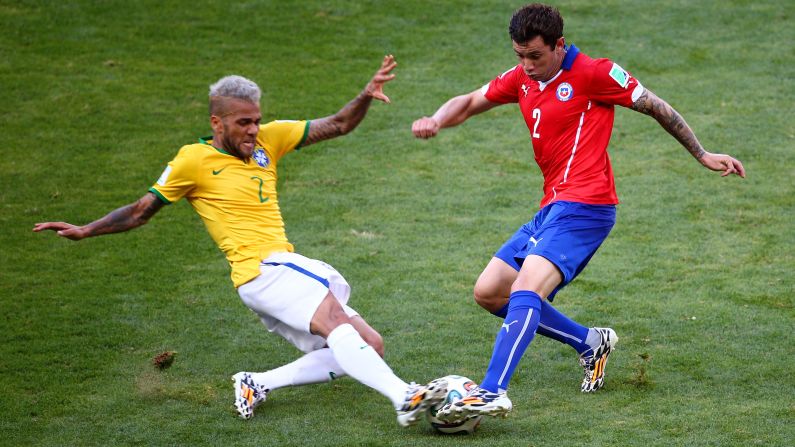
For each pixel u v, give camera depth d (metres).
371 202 30.91
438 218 29.61
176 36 45.09
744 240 27.20
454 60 42.75
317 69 41.88
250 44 44.47
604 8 48.03
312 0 49.50
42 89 39.59
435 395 16.05
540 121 17.95
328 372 17.61
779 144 34.28
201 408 18.25
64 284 25.31
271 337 22.06
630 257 26.34
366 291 24.52
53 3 48.16
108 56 42.84
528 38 17.17
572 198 17.64
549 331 18.47
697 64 41.66
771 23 45.97
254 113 17.00
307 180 32.72
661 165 33.16
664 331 21.58
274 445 16.34
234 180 17.30
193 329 22.52
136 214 17.31
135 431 17.20
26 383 19.62
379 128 37.00
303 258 17.31
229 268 26.52
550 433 16.44
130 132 36.34
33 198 31.09
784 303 22.94
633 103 17.58
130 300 24.28
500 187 31.98
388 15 47.81
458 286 24.83
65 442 16.83
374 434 16.72
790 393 18.06
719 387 18.47
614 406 17.69
